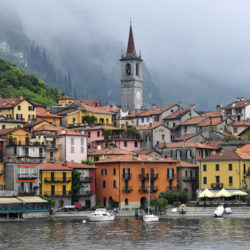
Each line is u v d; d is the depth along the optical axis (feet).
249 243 461.78
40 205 622.13
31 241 473.26
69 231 526.16
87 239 483.51
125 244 462.19
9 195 632.79
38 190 653.71
